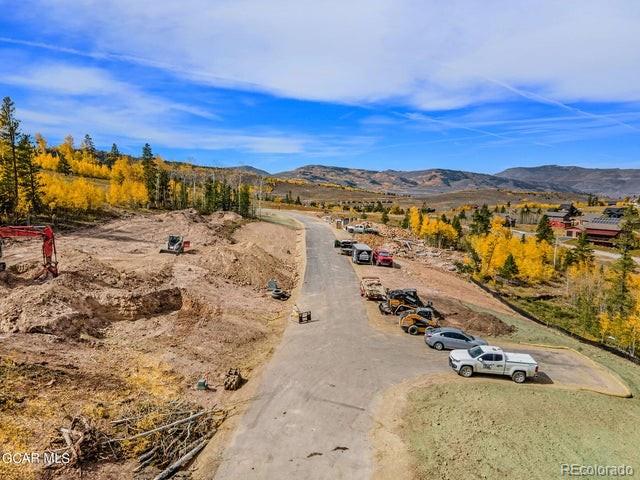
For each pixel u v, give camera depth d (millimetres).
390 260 54156
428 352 28828
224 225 72438
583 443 19922
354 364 26125
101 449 16531
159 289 32156
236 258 44219
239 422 19516
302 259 56406
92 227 59219
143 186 84625
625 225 84562
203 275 38844
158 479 15586
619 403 24188
